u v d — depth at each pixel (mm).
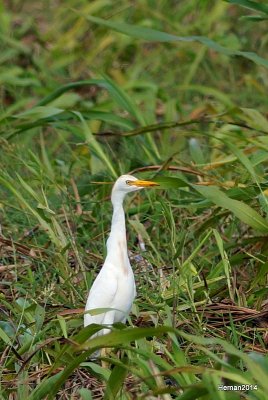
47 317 10602
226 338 10352
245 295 11188
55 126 14594
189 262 10938
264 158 12336
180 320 10414
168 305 10766
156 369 8352
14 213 13586
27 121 16406
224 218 12625
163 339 10297
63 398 9453
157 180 11141
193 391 8055
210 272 11539
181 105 19031
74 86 14828
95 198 13805
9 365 9945
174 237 11359
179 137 16234
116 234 10477
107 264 10328
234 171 13758
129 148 15531
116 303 10195
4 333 9797
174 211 13102
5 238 12367
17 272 11617
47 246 12516
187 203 12891
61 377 8680
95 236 12805
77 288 11289
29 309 10492
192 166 13500
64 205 12891
